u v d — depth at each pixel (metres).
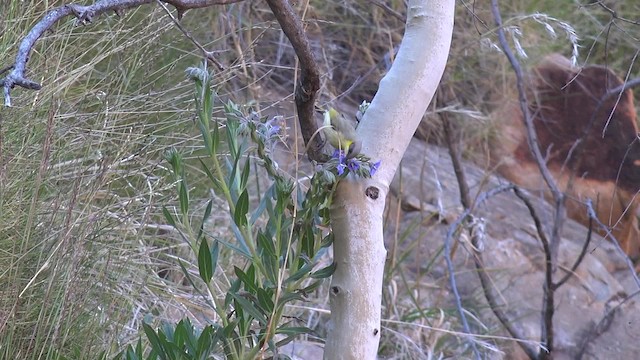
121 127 2.55
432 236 3.72
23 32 2.44
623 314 3.65
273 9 1.22
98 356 1.95
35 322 1.94
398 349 3.02
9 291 1.98
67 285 1.94
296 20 1.23
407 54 1.43
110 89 2.71
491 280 3.38
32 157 2.29
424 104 1.42
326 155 1.38
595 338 3.50
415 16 1.45
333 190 1.35
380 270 1.38
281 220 1.44
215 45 3.25
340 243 1.38
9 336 1.86
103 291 2.12
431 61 1.42
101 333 2.08
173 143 2.74
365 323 1.37
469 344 3.13
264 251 1.48
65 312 1.97
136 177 2.60
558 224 3.29
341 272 1.38
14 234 2.15
